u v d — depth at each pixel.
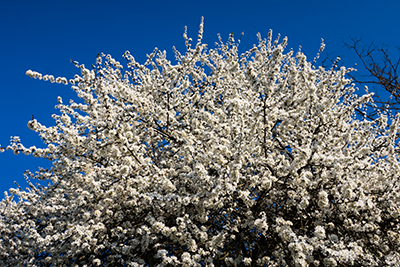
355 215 4.96
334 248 3.90
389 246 5.00
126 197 4.53
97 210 4.57
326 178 4.83
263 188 4.84
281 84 5.08
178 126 6.09
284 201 5.32
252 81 4.45
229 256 5.47
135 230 4.72
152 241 4.41
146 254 5.05
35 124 4.61
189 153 4.97
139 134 6.07
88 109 5.09
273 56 4.64
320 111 5.23
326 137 5.40
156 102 6.60
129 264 4.16
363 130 6.23
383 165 5.32
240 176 4.79
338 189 4.75
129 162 4.39
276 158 5.73
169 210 4.58
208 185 4.26
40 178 6.21
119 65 7.06
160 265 4.07
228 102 4.95
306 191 4.63
